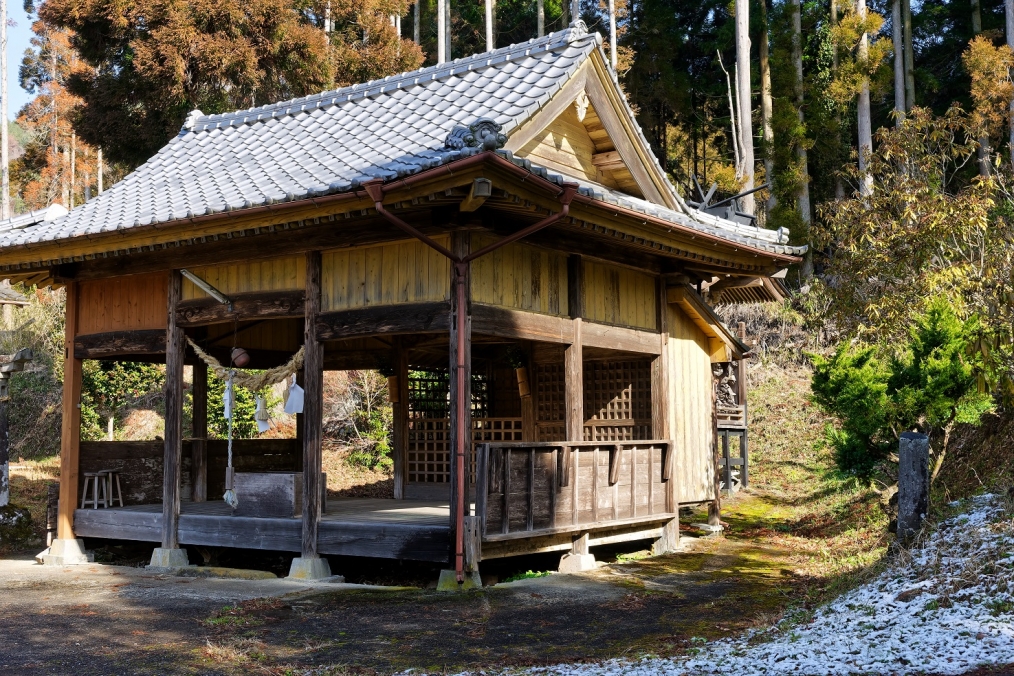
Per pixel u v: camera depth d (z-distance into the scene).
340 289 9.38
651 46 30.91
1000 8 34.84
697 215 12.05
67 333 11.79
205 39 21.73
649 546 11.51
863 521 11.80
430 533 8.74
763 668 5.33
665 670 5.46
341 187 8.13
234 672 5.94
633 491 10.78
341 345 14.05
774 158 26.08
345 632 7.03
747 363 21.88
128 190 11.48
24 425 22.00
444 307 8.62
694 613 7.58
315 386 9.47
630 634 6.87
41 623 7.54
